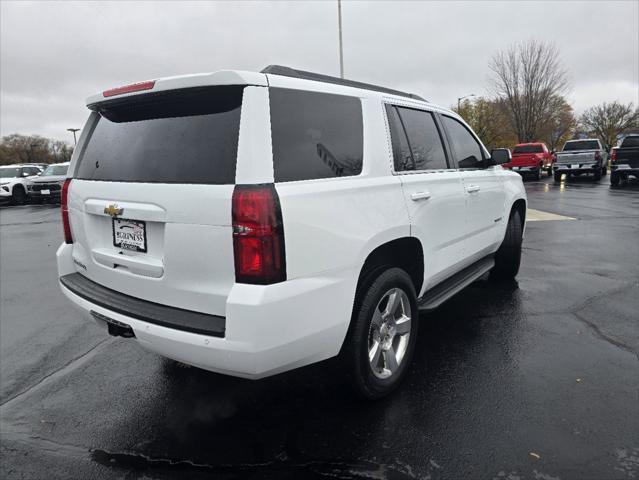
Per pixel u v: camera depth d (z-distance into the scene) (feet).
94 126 10.04
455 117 13.74
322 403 9.68
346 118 8.94
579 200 46.16
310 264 7.51
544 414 9.02
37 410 9.92
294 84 7.96
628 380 10.25
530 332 12.94
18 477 7.84
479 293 16.43
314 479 7.54
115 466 8.07
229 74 7.15
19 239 34.71
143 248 8.28
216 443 8.56
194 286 7.50
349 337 8.79
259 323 6.86
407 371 10.82
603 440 8.20
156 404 10.00
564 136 179.22
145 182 8.07
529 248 24.11
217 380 10.92
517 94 138.72
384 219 9.06
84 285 9.70
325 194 7.84
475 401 9.54
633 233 27.73
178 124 7.98
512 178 16.93
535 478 7.34
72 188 10.02
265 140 7.18
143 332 7.81
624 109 213.46
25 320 15.72
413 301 10.26
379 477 7.51
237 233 6.92
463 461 7.79
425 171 11.14
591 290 16.57
